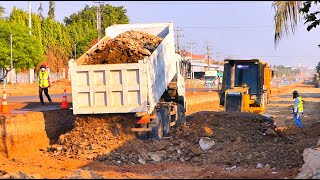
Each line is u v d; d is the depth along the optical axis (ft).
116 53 50.37
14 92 123.34
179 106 61.93
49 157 45.68
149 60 48.83
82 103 48.60
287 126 74.49
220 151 46.62
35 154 47.24
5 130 46.85
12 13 213.66
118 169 39.83
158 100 53.36
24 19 214.48
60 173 37.37
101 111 48.24
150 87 48.96
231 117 61.11
